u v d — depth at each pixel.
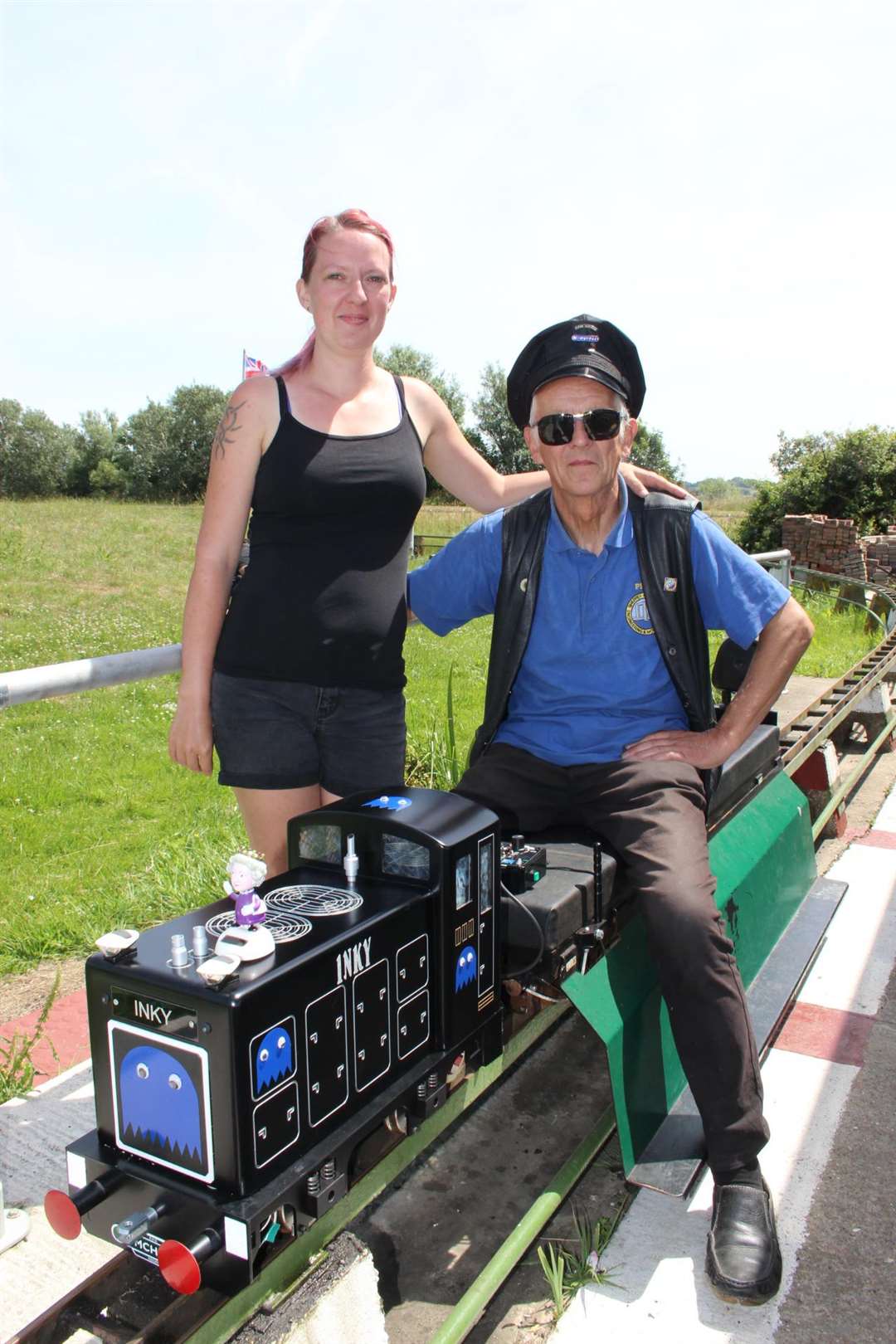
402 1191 2.51
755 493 24.56
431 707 7.33
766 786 3.35
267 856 2.38
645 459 46.03
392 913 1.60
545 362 2.30
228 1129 1.32
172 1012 1.35
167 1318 1.47
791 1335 2.00
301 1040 1.42
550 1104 2.87
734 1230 2.06
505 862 2.01
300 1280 1.54
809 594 12.79
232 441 2.18
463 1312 1.75
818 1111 2.74
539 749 2.48
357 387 2.29
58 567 17.72
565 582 2.42
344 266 2.14
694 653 2.43
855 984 3.42
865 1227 2.32
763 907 2.96
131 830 5.11
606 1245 2.26
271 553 2.22
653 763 2.36
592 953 2.13
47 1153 2.24
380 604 2.28
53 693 1.95
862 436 22.69
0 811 5.44
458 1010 1.77
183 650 2.21
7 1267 1.86
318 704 2.26
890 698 6.95
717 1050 2.05
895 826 4.93
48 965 3.54
